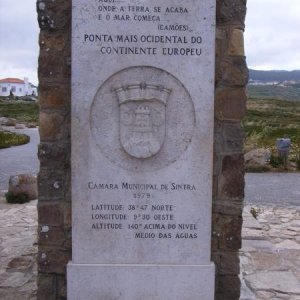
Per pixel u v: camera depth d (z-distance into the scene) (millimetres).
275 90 137000
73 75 3502
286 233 6578
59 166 3662
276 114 47125
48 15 3518
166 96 3531
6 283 4500
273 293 4281
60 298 3783
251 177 12375
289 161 14477
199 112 3541
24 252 5496
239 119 3619
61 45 3564
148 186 3613
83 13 3459
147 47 3486
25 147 21859
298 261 5203
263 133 20797
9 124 38844
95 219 3633
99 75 3508
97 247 3654
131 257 3668
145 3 3455
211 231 3691
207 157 3584
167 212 3635
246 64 3578
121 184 3611
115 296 3670
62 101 3611
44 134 3635
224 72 3584
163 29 3473
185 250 3660
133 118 3549
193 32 3479
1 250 5586
